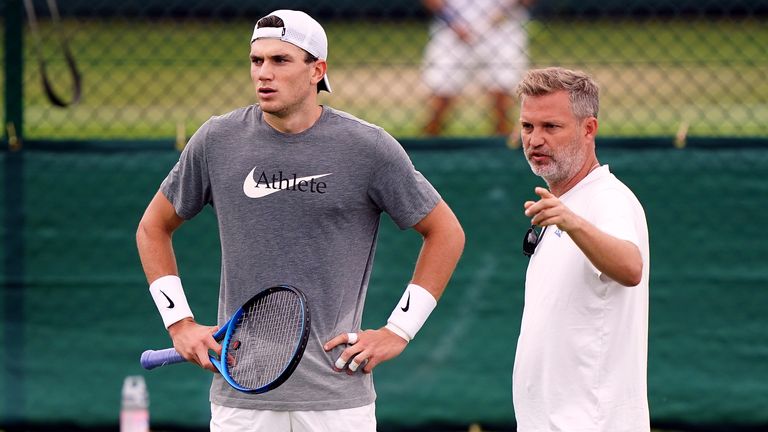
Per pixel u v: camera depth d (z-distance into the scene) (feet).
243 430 46.75
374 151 45.60
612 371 41.06
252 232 45.75
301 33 44.65
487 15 86.02
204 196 47.60
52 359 70.13
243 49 137.28
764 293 69.10
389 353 46.60
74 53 108.27
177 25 112.06
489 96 85.61
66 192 69.67
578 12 105.60
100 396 70.28
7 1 69.31
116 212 69.77
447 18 87.15
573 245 41.29
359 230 46.44
